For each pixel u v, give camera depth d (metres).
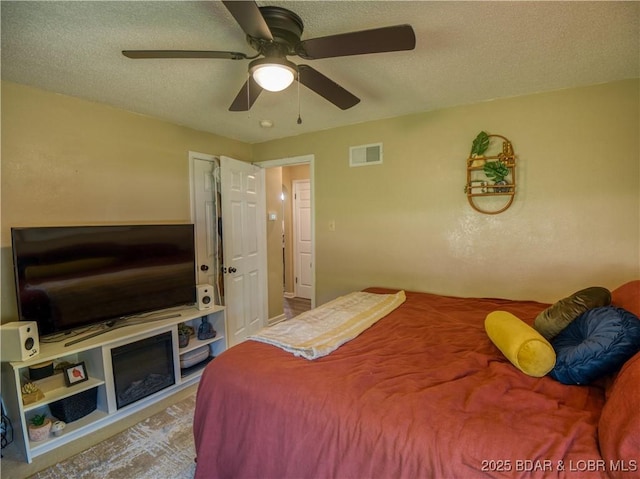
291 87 2.33
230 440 1.43
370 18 1.53
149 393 2.50
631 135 2.26
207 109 2.76
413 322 2.12
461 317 2.22
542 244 2.55
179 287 2.91
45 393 2.07
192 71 2.05
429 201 2.97
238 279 3.65
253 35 1.32
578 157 2.40
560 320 1.53
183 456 1.94
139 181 2.88
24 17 1.47
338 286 3.52
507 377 1.37
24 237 2.04
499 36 1.70
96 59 1.88
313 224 3.65
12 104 2.17
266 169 4.20
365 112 2.95
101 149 2.62
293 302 5.71
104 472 1.82
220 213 3.46
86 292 2.33
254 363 1.54
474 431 1.05
